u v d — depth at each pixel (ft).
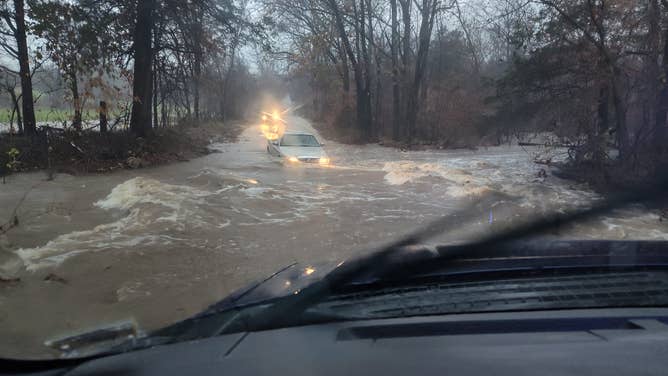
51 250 20.07
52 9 46.11
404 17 98.78
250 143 87.92
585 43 47.70
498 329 5.92
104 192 34.35
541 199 32.60
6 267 18.04
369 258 8.98
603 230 23.90
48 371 8.07
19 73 53.21
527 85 59.52
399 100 113.91
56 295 15.78
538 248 10.27
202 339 6.71
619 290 7.73
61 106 55.21
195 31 58.70
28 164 44.14
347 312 6.84
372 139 104.88
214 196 31.45
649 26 43.52
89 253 19.63
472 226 21.04
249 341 6.12
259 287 9.87
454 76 116.67
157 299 15.61
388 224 25.63
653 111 41.65
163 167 49.26
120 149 50.03
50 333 12.85
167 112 90.94
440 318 6.41
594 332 5.68
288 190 35.60
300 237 23.18
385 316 6.65
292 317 6.79
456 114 95.09
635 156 38.88
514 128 69.87
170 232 22.97
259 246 21.61
